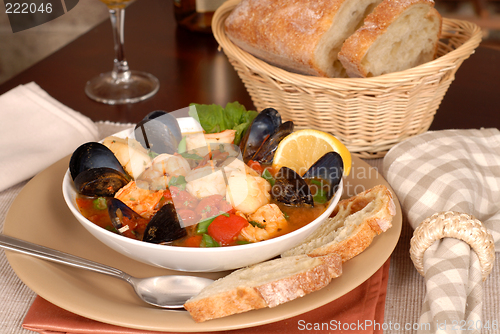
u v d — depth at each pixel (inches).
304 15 33.2
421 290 27.1
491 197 30.3
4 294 26.4
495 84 38.7
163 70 40.6
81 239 27.7
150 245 25.2
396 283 27.4
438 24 34.2
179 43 45.3
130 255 26.1
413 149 31.1
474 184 29.5
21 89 34.9
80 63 42.6
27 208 28.3
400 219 27.9
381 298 26.1
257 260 26.2
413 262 27.4
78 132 33.3
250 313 24.7
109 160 27.8
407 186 29.8
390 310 26.5
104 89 38.6
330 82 30.8
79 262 26.2
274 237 26.5
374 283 26.4
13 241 26.4
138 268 26.9
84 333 24.8
